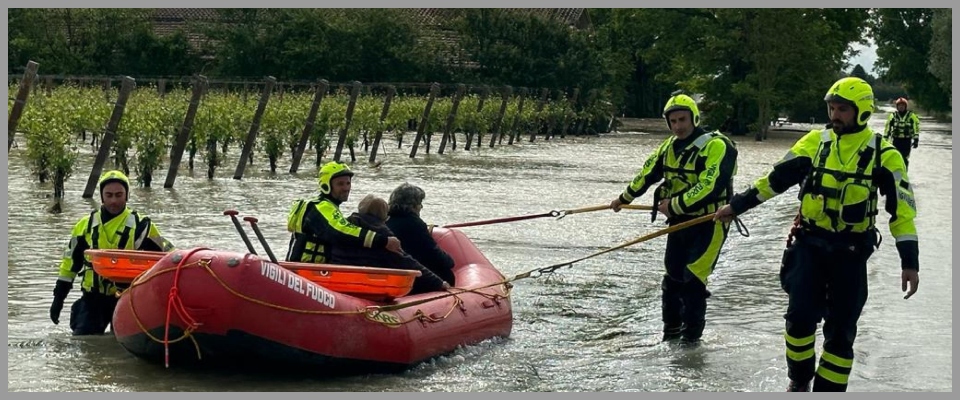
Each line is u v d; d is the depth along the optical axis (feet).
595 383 26.25
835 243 23.32
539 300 36.88
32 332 30.01
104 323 30.12
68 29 179.63
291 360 25.45
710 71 189.47
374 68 178.19
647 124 217.56
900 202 22.76
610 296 37.73
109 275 27.53
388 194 69.00
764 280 41.01
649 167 31.04
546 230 53.16
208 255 25.03
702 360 28.66
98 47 178.40
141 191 66.44
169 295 24.77
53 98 88.28
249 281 24.79
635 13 198.39
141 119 70.49
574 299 37.11
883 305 35.22
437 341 28.09
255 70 177.78
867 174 22.91
